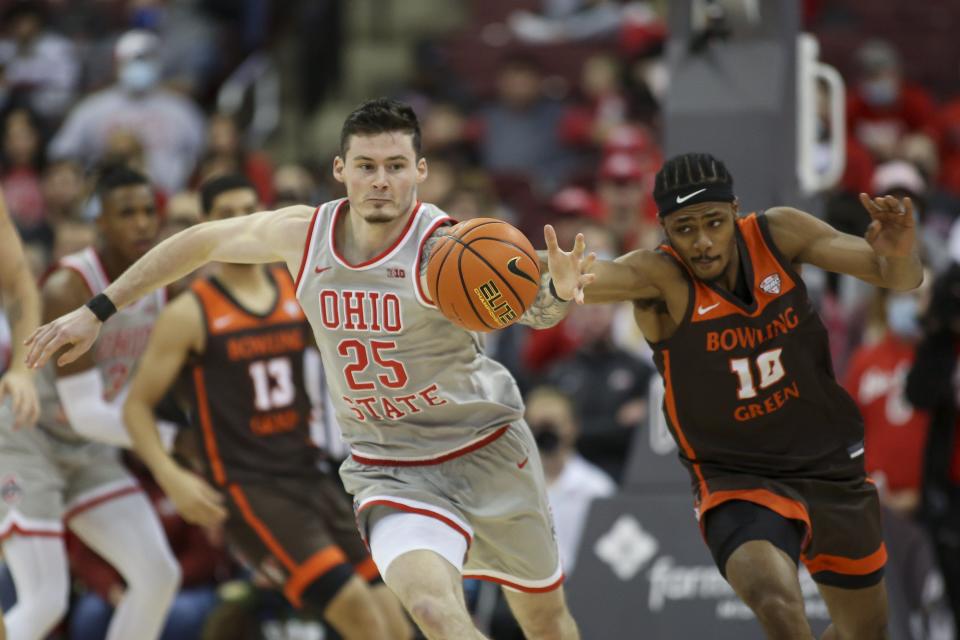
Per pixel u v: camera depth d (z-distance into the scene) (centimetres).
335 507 1253
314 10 3000
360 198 877
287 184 1741
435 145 2505
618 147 2355
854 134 2434
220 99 2888
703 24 1395
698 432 959
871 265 904
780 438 949
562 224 2112
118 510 1260
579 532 1395
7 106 2691
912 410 1503
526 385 1786
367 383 921
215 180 1258
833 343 1675
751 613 1320
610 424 1692
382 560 911
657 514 1376
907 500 1504
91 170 2078
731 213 908
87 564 1453
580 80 2869
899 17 2930
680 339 930
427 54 3034
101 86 2773
